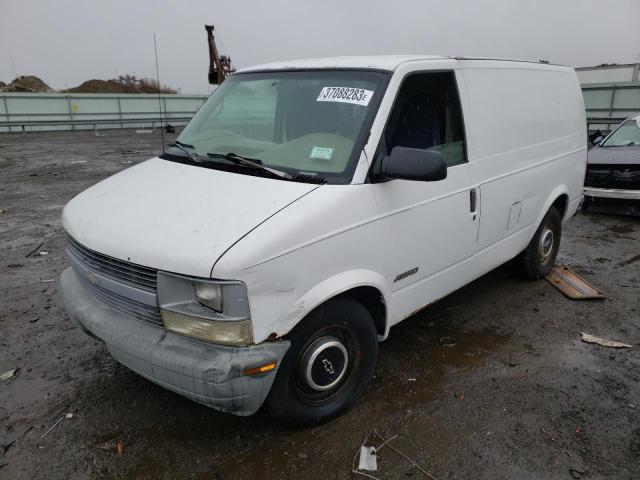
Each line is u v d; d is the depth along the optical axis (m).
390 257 3.06
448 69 3.49
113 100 27.88
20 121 23.47
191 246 2.39
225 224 2.48
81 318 2.82
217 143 3.41
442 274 3.60
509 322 4.38
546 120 4.64
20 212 8.08
